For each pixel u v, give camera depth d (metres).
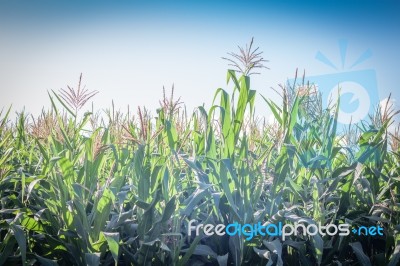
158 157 2.33
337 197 2.62
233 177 2.15
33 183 2.05
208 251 2.17
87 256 1.83
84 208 2.02
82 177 2.22
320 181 2.52
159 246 2.12
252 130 2.61
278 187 2.51
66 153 2.49
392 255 2.31
